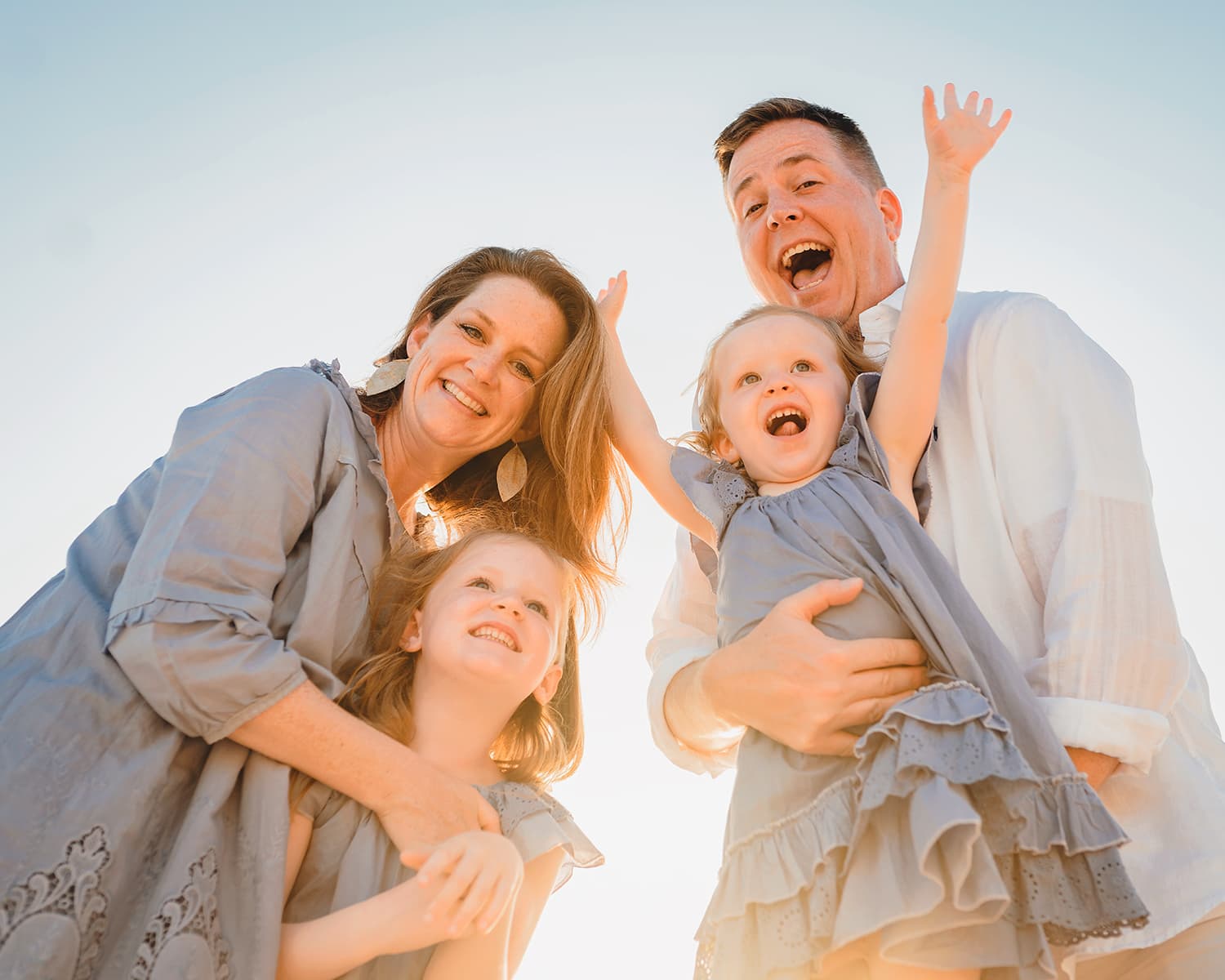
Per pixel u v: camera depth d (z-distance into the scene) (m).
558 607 2.67
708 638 2.90
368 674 2.41
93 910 1.85
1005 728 1.95
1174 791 2.15
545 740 2.76
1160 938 2.03
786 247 3.44
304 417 2.44
